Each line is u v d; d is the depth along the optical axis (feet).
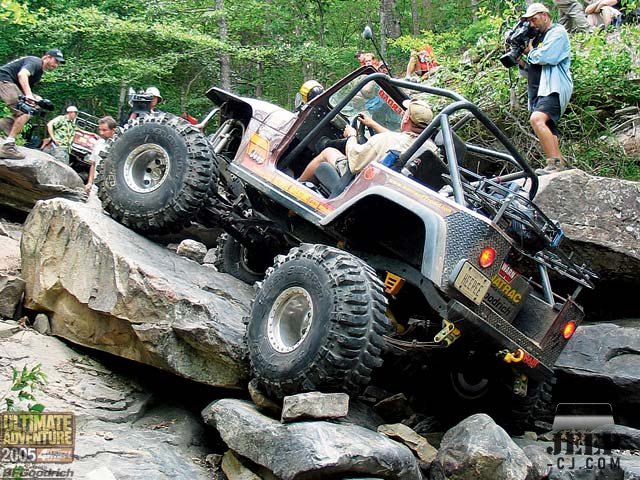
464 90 28.30
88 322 16.83
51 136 32.55
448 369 17.78
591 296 21.44
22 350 16.35
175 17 58.39
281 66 64.28
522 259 16.08
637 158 25.02
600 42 26.96
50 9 61.72
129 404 15.78
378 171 15.88
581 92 26.48
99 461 13.12
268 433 13.10
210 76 64.49
